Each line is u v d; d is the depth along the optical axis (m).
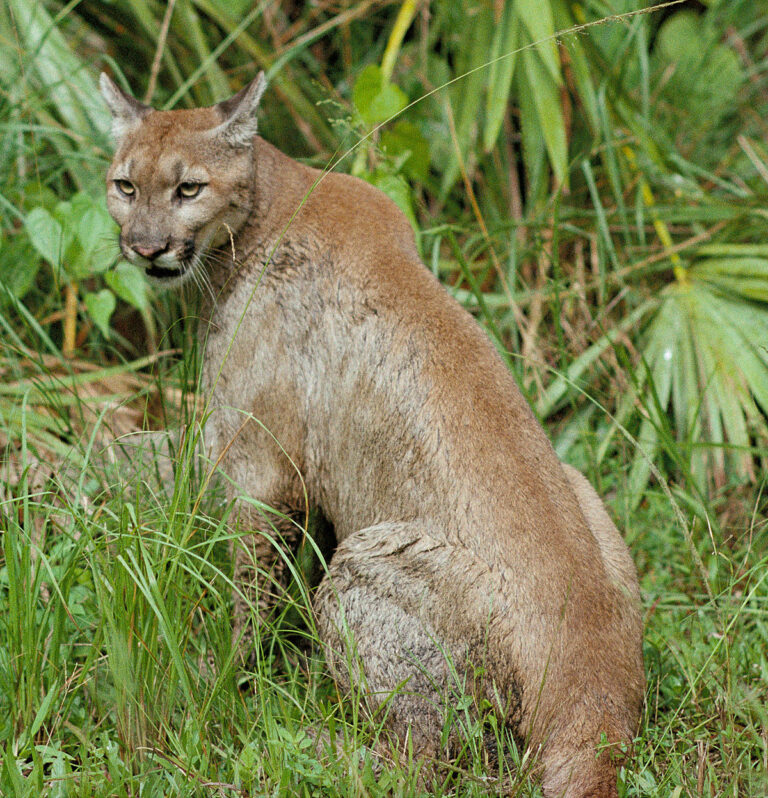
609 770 6.03
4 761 5.78
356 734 6.31
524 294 11.02
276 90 12.76
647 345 10.67
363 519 7.27
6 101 11.34
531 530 6.46
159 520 7.02
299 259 7.55
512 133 13.03
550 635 6.27
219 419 7.80
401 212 7.97
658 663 7.61
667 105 13.71
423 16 12.66
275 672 7.91
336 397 7.35
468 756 6.38
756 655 7.64
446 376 6.88
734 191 11.89
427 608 6.46
